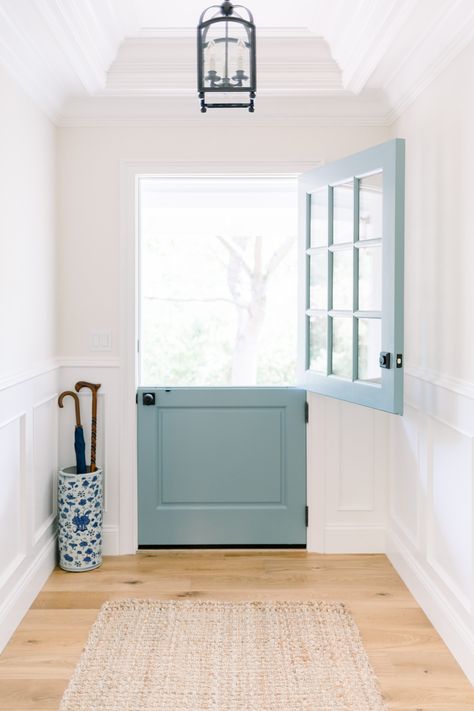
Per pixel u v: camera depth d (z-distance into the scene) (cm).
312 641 278
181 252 500
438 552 293
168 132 373
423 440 312
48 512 356
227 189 407
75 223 373
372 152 310
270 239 509
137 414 385
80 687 244
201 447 388
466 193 256
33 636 285
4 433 282
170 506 390
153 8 293
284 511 390
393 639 282
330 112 370
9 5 245
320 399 383
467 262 255
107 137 372
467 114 255
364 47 297
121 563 369
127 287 375
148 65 341
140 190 388
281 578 347
